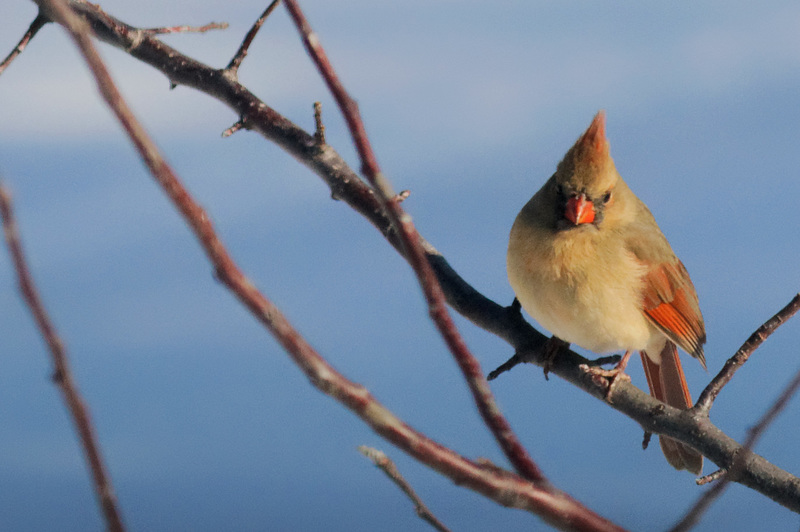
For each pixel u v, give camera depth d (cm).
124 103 157
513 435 233
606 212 764
